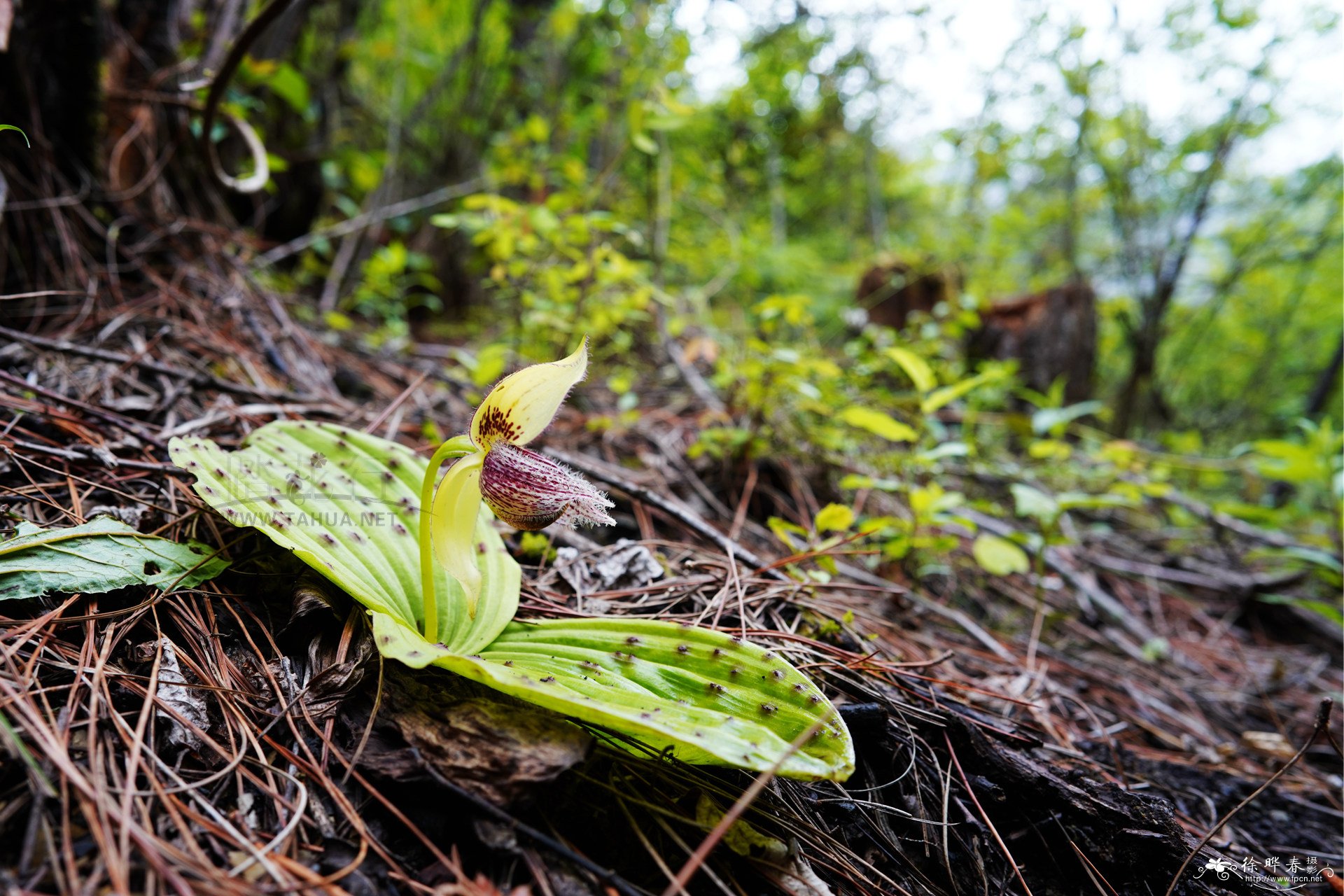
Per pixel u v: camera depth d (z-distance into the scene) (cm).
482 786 16
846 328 70
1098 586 45
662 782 18
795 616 26
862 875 18
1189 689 35
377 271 49
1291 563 53
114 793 14
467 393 39
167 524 21
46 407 24
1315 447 46
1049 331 71
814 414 42
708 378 54
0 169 30
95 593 18
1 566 17
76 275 32
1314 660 42
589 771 17
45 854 13
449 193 58
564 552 26
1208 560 53
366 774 16
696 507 35
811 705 18
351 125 70
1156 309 79
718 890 16
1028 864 20
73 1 31
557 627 20
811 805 19
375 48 62
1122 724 30
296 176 60
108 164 36
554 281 42
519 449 19
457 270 70
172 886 13
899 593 29
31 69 31
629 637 19
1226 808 26
